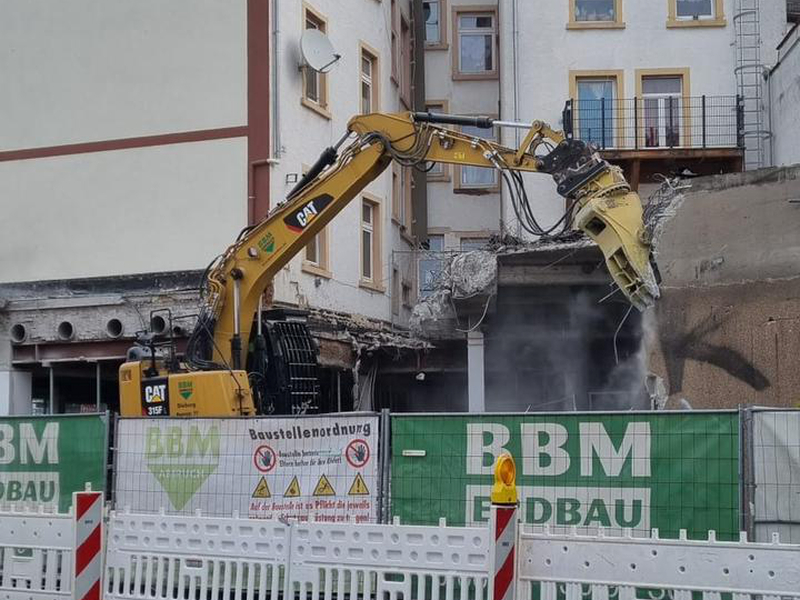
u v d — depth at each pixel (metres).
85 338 28.84
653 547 9.46
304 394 22.20
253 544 11.10
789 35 32.81
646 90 36.72
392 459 13.58
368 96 35.22
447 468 13.32
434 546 10.27
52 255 29.72
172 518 11.48
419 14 41.28
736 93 36.19
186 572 11.36
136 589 11.55
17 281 29.94
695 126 36.12
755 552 9.17
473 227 41.09
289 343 22.09
